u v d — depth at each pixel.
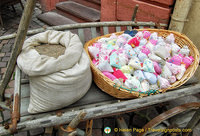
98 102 1.55
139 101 1.38
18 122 1.21
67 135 1.25
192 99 2.54
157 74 1.76
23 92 1.58
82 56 1.50
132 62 1.70
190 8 2.32
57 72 1.30
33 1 0.99
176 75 1.75
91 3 4.08
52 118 1.20
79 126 2.10
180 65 1.84
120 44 2.00
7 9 4.98
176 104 2.44
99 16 3.73
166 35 2.25
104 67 1.64
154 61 1.80
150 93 1.49
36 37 1.57
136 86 1.54
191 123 1.76
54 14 4.28
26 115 1.36
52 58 1.30
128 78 1.64
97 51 1.84
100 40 2.07
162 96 1.44
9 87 2.56
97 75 1.59
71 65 1.34
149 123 1.45
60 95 1.32
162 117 1.46
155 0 2.58
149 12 2.73
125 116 2.29
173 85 1.60
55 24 3.89
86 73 1.42
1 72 2.89
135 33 2.20
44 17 4.17
